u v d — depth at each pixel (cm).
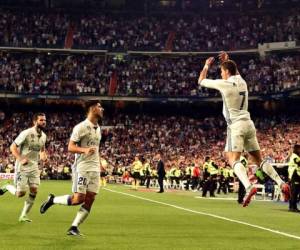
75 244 957
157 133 6228
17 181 1345
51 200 1139
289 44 6044
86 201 1077
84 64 6562
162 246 955
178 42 6631
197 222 1446
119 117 6494
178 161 5034
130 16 6950
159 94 6281
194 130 6225
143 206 2048
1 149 5925
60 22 6788
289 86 5641
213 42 6556
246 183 767
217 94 6153
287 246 977
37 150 1352
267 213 1841
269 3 6631
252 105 6181
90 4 7050
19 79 6291
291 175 1995
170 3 6944
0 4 6775
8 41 6438
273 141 5197
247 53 6366
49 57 6600
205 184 2969
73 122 6400
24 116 6425
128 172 5062
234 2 6806
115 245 955
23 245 933
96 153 1088
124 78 6425
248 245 985
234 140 834
